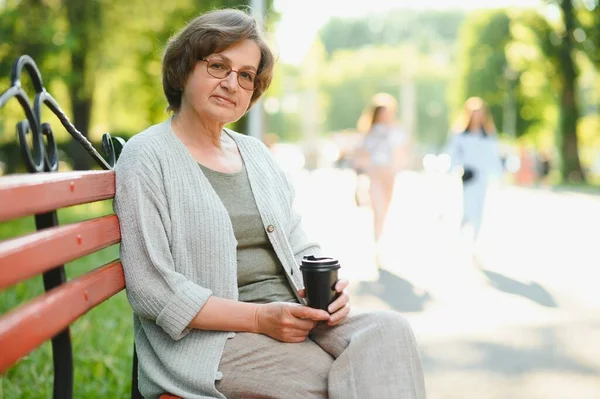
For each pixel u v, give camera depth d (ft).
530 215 72.59
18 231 45.16
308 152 175.11
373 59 327.88
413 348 8.86
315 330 9.58
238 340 9.00
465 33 219.41
